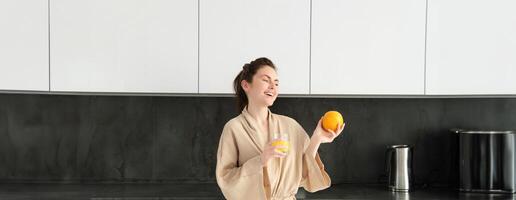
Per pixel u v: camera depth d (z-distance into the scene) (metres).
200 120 3.07
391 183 2.90
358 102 3.11
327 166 3.11
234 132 2.24
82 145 3.05
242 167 2.12
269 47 2.71
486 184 2.79
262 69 2.18
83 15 2.68
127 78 2.70
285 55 2.72
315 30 2.72
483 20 2.76
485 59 2.76
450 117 3.11
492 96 2.78
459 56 2.76
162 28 2.70
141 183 3.06
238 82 2.33
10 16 2.66
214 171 3.08
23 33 2.67
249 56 2.71
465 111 3.11
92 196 2.63
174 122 3.06
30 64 2.67
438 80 2.76
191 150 3.08
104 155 3.05
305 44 2.72
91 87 2.69
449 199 2.64
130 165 3.06
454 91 2.76
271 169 2.20
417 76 2.75
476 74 2.76
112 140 3.06
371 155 3.12
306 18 2.72
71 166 3.05
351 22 2.72
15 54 2.67
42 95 3.04
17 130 3.03
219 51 2.71
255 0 2.71
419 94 2.75
